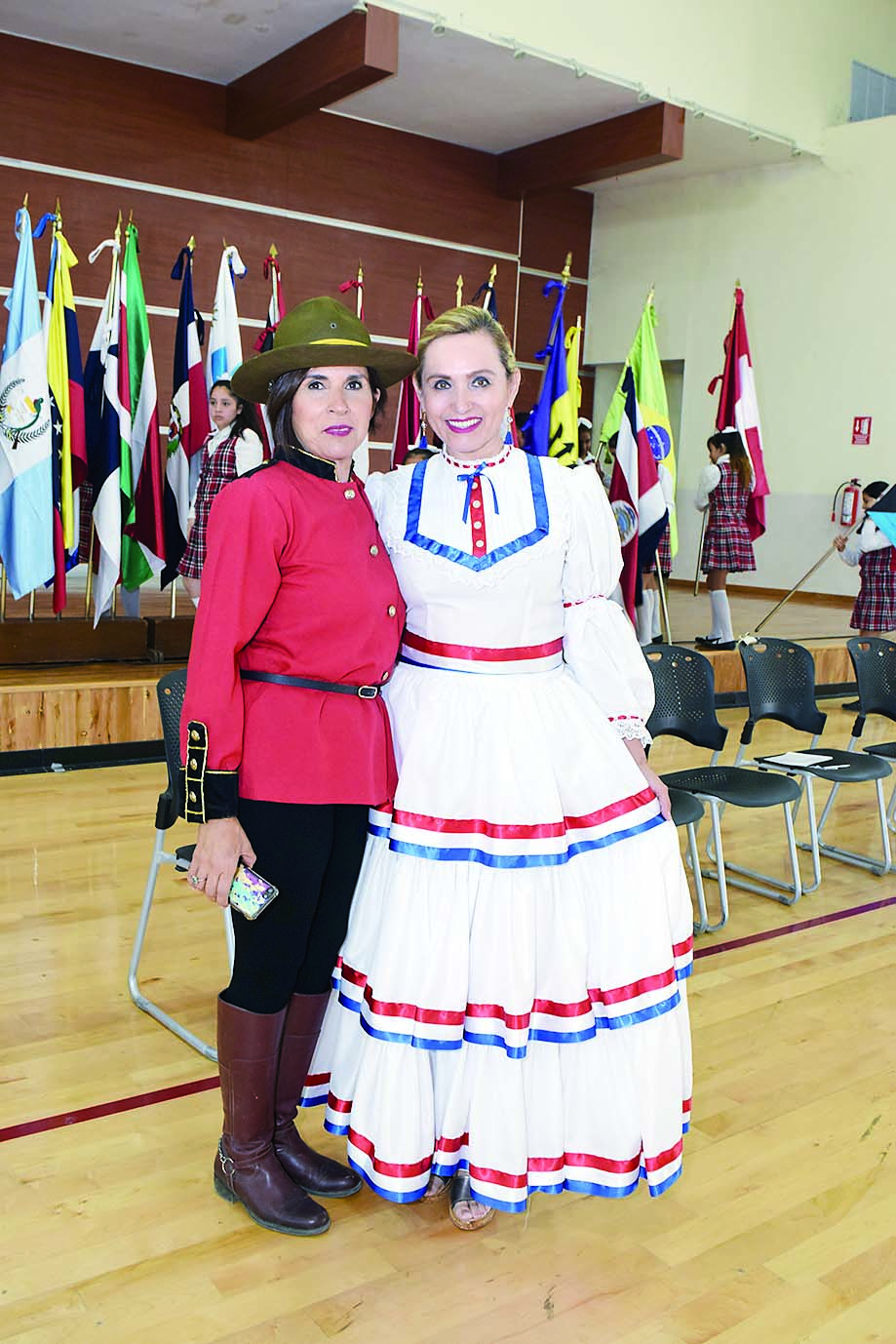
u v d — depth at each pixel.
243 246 9.25
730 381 7.79
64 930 3.37
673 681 3.86
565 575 2.04
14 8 7.59
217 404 5.83
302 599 1.84
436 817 1.93
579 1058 1.97
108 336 5.84
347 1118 2.08
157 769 5.19
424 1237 2.05
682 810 3.41
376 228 9.98
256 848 1.87
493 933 1.89
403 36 7.97
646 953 1.96
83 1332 1.78
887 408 10.27
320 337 1.83
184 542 6.50
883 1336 1.84
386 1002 1.91
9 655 5.65
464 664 1.97
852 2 10.41
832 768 3.99
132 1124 2.38
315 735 1.86
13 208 8.17
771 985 3.22
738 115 9.74
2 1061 2.61
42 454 5.36
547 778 1.92
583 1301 1.89
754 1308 1.89
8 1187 2.15
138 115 8.58
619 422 6.67
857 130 10.18
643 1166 2.00
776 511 11.16
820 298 10.62
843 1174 2.30
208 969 3.14
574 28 8.52
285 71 8.18
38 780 4.91
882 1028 2.97
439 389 1.93
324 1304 1.86
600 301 12.07
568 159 9.99
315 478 1.89
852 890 4.09
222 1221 2.07
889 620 7.75
